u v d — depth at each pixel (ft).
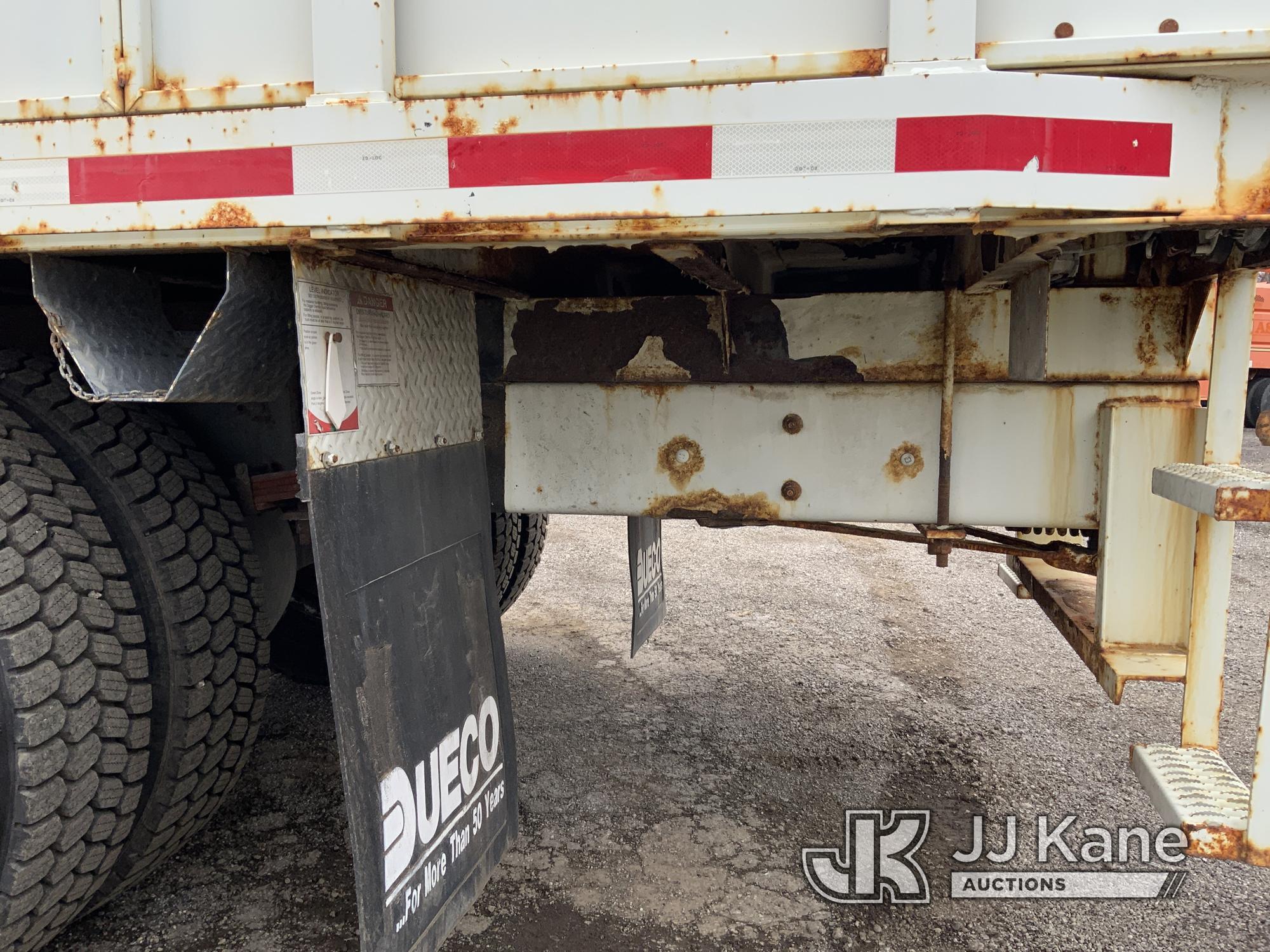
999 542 7.35
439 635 5.92
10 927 5.85
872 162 4.26
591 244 4.79
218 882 7.70
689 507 6.96
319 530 4.73
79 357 5.17
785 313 6.67
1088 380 6.30
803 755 10.04
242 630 7.07
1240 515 4.82
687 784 9.38
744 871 7.84
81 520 6.07
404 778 5.28
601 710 11.27
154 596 6.47
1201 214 4.34
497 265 6.61
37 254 5.02
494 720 6.59
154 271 6.31
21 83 4.95
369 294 5.40
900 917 7.20
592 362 6.99
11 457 5.94
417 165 4.57
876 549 20.18
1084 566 7.09
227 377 5.17
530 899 7.42
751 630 14.48
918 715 11.13
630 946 6.85
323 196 4.65
